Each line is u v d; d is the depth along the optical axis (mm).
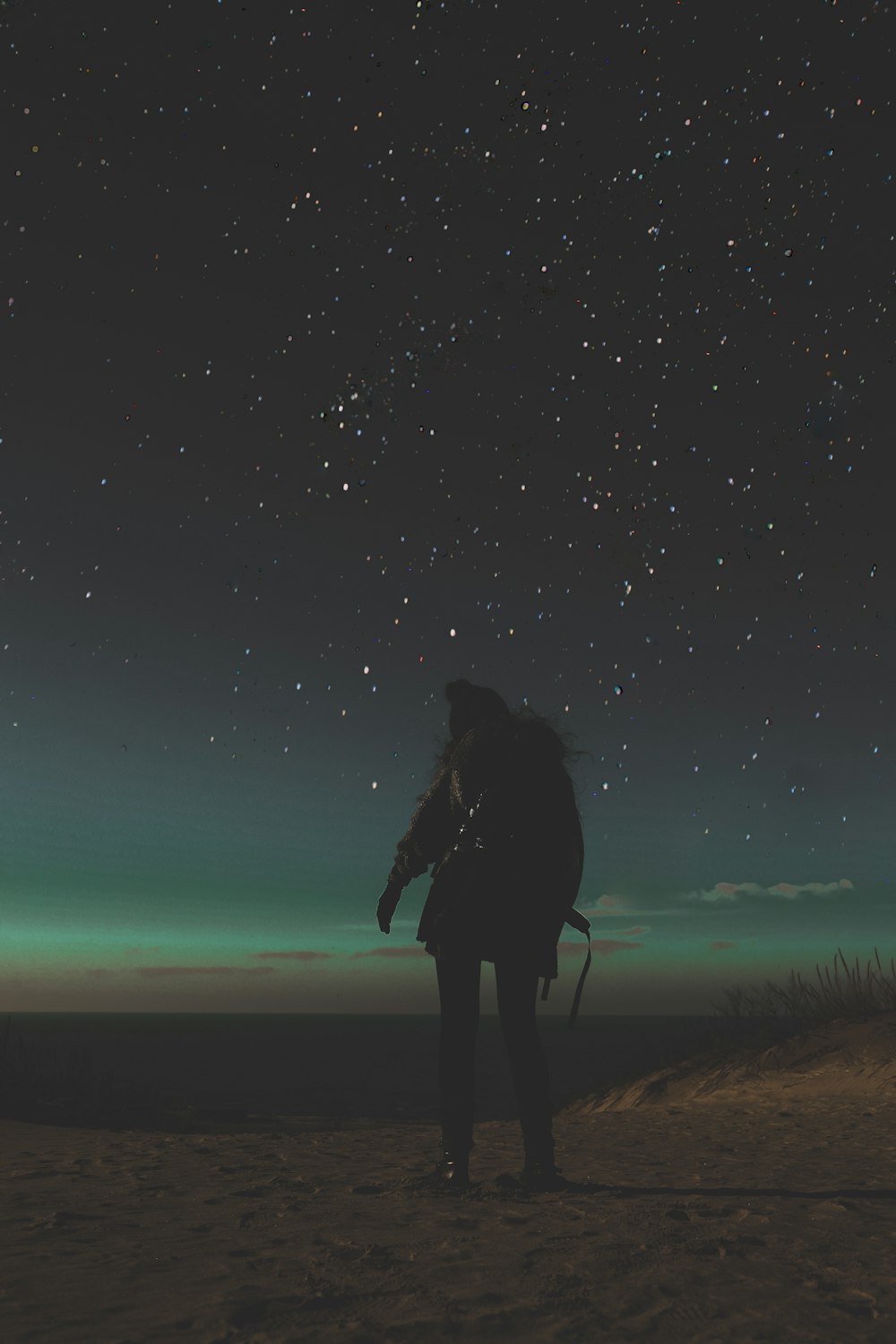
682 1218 2506
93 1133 5430
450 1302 1793
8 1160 3969
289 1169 3645
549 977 3074
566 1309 1751
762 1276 1945
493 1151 4316
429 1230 2424
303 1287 1912
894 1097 5953
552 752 3129
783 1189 3035
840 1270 1988
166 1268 2090
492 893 2977
